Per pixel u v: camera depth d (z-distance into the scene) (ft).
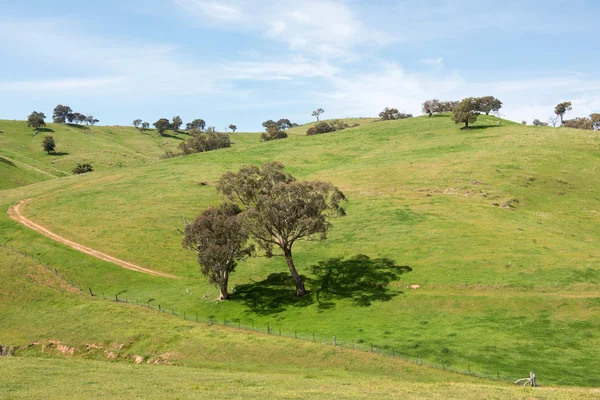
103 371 102.22
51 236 253.24
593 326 127.54
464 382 100.99
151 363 129.90
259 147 479.82
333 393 80.74
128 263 225.97
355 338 133.59
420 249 197.88
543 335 125.49
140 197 311.06
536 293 149.89
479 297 152.15
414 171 324.39
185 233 184.55
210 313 171.32
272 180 210.79
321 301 169.99
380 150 424.46
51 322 161.07
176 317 164.25
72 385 83.05
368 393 81.30
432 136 460.55
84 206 295.89
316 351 124.57
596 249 181.37
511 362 110.73
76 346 143.84
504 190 267.18
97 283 206.08
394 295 164.35
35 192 341.82
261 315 164.86
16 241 241.76
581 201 255.29
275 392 81.05
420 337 130.31
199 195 312.09
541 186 274.57
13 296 181.57
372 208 259.39
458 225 217.97
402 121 580.71
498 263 173.37
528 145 364.17
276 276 199.93
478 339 125.80
